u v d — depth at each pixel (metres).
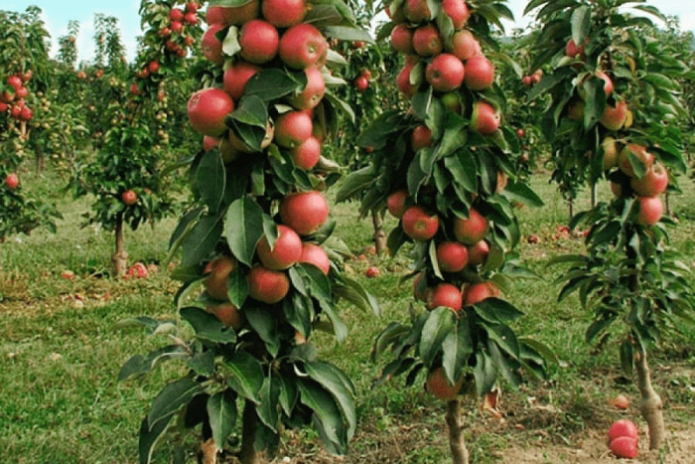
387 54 9.72
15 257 9.51
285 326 2.45
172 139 12.51
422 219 2.98
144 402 4.50
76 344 5.81
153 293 7.87
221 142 2.23
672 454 3.68
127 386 4.75
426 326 2.92
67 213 15.78
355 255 10.25
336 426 2.34
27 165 21.91
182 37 9.27
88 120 19.59
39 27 8.68
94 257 9.75
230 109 2.15
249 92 2.13
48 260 9.54
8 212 8.76
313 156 2.36
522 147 11.54
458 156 2.87
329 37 2.24
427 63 2.92
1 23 8.29
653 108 3.61
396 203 3.11
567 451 3.77
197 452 2.57
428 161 2.85
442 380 3.16
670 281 3.77
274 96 2.09
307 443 3.91
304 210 2.30
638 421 4.18
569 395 4.52
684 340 5.45
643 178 3.49
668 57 3.58
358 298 2.60
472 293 3.11
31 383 4.81
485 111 2.95
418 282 3.24
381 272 8.95
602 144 3.45
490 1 2.96
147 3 9.29
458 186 2.91
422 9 2.83
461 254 3.04
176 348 2.27
